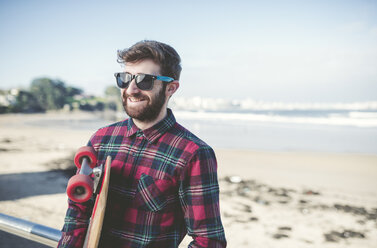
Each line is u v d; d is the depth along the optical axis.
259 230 4.50
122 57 1.20
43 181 6.14
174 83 1.25
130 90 1.16
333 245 4.11
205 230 1.07
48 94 65.69
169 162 1.12
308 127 26.47
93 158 1.12
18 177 6.41
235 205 5.61
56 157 8.99
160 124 1.20
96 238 0.95
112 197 1.15
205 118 40.53
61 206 4.67
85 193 0.92
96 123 30.94
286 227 4.66
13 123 29.16
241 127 26.09
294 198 6.20
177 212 1.15
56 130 20.92
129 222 1.10
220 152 13.22
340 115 45.78
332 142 17.41
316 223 4.85
